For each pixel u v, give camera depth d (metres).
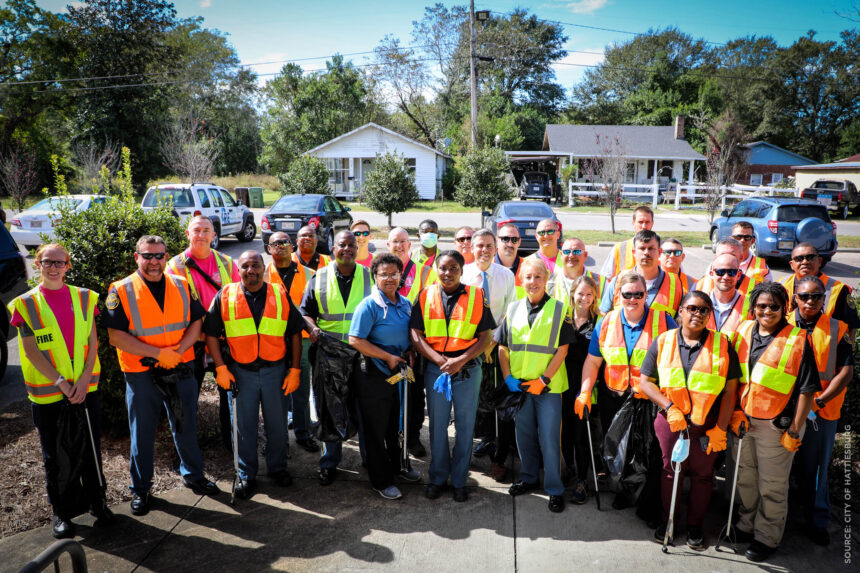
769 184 40.12
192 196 15.26
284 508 3.99
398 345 4.14
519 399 3.96
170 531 3.69
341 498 4.13
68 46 32.91
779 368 3.33
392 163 20.12
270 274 4.99
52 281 3.60
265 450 4.32
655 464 3.71
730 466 3.86
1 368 6.22
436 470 4.15
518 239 5.34
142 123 32.03
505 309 4.84
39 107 33.59
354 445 5.07
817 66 53.25
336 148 33.66
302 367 4.86
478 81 50.69
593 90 61.53
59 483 3.57
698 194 32.66
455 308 3.95
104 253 4.66
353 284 4.37
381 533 3.69
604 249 16.12
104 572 3.27
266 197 36.53
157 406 3.91
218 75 54.19
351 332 4.01
